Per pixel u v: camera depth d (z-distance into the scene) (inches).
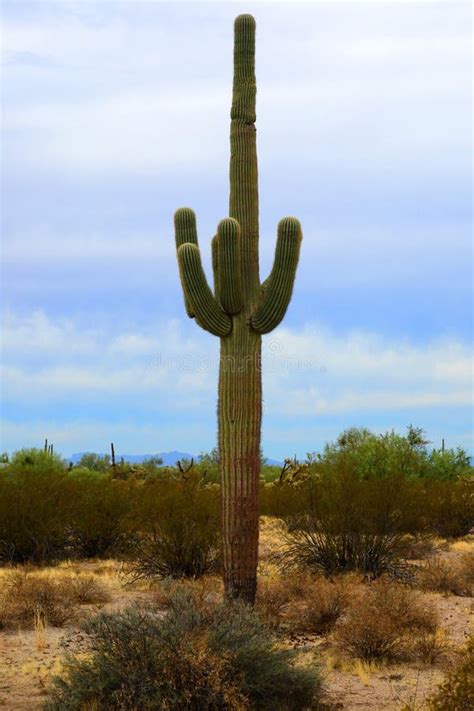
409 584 600.7
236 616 307.3
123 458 2007.9
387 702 314.3
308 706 302.8
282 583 514.3
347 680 352.5
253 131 434.6
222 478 417.1
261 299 418.6
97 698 278.1
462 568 629.6
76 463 2085.4
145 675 276.1
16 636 432.1
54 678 291.9
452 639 422.6
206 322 411.2
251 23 436.5
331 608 452.1
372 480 682.2
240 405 413.1
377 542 631.2
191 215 441.7
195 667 275.4
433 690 331.3
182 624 294.4
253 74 437.1
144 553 639.8
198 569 617.6
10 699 317.4
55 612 464.4
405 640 394.0
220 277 411.5
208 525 624.7
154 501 688.4
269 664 295.0
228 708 274.1
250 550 413.1
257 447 416.8
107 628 289.9
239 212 427.2
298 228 409.4
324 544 648.4
